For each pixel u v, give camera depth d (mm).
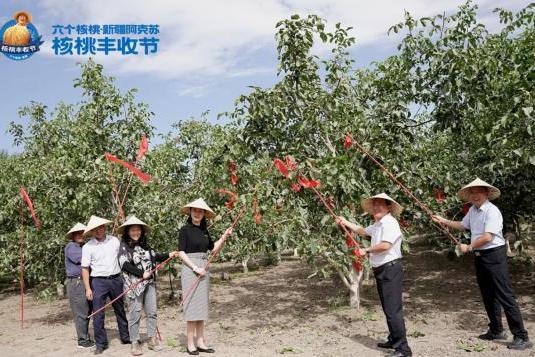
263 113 6863
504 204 7781
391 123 7160
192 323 5539
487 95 6871
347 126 7254
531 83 6223
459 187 7809
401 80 7301
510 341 5258
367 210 5441
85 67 8633
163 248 8969
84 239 6531
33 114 11445
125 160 8703
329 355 5215
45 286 11961
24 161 11133
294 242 6594
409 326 6352
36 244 8227
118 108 8648
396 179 6785
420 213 7312
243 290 10195
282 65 7207
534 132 5777
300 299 8766
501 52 7168
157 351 5809
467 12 6938
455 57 6582
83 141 8562
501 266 5074
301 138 7262
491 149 6762
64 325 7984
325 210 6750
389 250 4977
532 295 7609
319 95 7480
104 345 6016
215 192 8812
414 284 9227
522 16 7023
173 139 12172
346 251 6430
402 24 7152
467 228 5551
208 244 5676
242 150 7215
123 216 7691
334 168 6309
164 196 9117
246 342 6031
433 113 7312
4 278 14734
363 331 6191
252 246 9539
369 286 9266
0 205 10039
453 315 6730
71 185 7926
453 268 10406
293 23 7043
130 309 5715
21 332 7707
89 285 5992
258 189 6410
